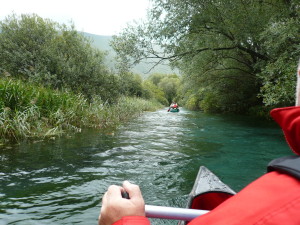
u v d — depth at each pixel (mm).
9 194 3678
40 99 8508
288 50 9797
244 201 573
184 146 7488
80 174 4637
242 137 9328
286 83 8680
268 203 534
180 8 12555
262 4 12188
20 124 7195
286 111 636
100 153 6148
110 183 4242
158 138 8805
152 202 3635
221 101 22516
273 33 9453
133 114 18188
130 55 13445
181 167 5270
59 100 9320
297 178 536
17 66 12164
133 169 5055
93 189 3961
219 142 8266
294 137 616
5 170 4676
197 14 12359
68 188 3967
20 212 3150
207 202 2639
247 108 21828
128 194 881
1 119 6871
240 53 16250
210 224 586
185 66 15570
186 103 40750
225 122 15070
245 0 12250
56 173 4629
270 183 572
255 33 12148
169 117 18828
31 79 11281
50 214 3121
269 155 6449
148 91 42938
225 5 11680
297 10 9891
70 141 7391
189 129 11570
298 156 594
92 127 10438
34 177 4391
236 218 550
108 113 11859
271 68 9312
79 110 10383
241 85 20453
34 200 3504
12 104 7695
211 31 12750
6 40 12430
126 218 761
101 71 14375
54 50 12930
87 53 13992
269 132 10703
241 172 5000
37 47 12914
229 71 19156
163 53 13586
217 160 5895
